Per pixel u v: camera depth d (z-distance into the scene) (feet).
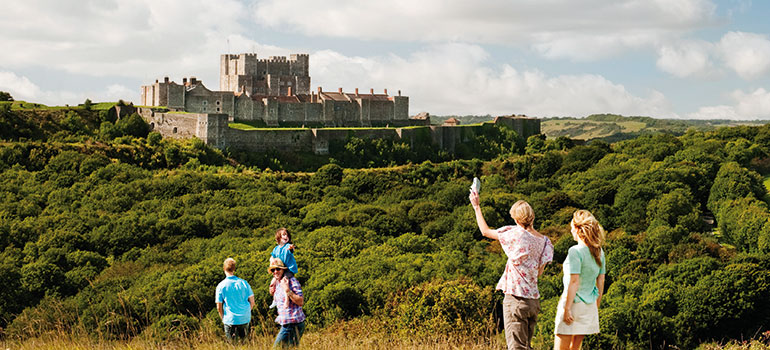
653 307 163.94
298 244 236.63
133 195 314.14
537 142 592.60
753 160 443.73
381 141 514.27
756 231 239.30
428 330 102.89
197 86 509.76
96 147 391.65
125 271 199.00
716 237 279.28
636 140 497.87
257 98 540.93
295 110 545.44
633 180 331.57
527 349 43.55
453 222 293.84
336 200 338.34
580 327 42.11
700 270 179.11
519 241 43.06
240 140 461.37
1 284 170.71
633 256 228.84
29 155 362.53
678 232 237.45
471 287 121.70
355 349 56.90
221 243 237.25
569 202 323.37
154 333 58.90
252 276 176.24
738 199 292.40
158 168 402.93
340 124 576.61
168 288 151.23
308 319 148.97
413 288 123.03
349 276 175.11
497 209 319.88
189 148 425.28
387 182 395.55
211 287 162.20
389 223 293.43
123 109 480.64
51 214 274.36
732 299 159.22
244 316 58.23
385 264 190.19
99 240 238.68
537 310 43.45
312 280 179.11
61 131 435.12
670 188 317.42
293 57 640.99
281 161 466.29
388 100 614.75
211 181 343.05
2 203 280.10
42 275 179.22
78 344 54.24
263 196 324.19
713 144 448.65
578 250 41.88
